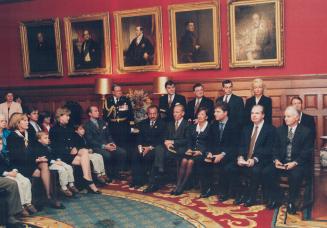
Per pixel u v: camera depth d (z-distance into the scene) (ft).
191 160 19.56
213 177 19.77
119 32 29.37
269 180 17.37
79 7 30.53
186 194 19.81
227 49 26.61
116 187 21.77
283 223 14.96
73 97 31.55
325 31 24.20
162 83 26.48
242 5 25.68
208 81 27.09
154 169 20.85
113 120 25.48
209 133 20.08
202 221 15.57
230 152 19.06
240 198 18.12
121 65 29.68
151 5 28.22
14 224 15.60
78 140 21.72
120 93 25.91
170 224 15.38
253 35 25.66
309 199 17.13
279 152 17.71
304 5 24.52
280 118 25.53
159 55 28.35
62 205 18.11
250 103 22.47
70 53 31.19
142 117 26.32
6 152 17.94
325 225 14.55
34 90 32.86
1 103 32.19
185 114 24.73
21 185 16.81
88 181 20.43
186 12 27.22
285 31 25.08
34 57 32.53
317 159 24.39
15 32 32.86
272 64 25.38
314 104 24.73
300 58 24.90
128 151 24.21
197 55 27.30
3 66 33.63
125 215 16.72
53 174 18.81
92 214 17.02
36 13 31.94
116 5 29.32
